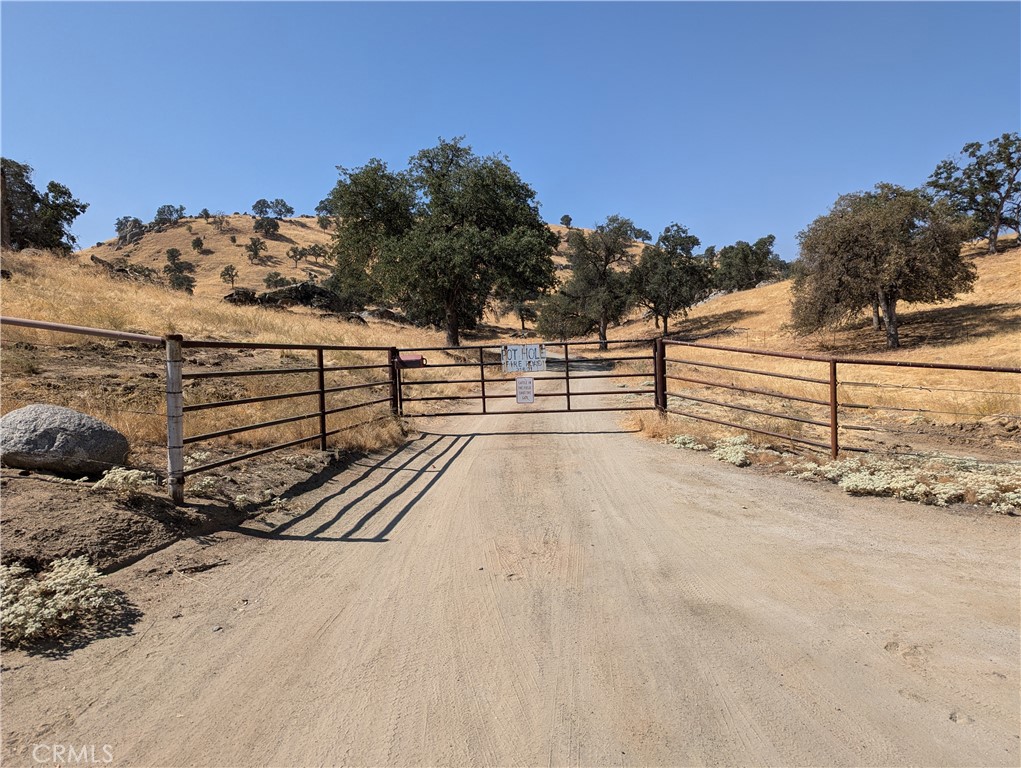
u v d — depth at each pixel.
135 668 3.04
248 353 14.78
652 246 58.34
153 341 4.98
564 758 2.41
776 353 8.49
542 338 66.62
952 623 3.56
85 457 4.99
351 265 40.25
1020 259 56.94
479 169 37.03
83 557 3.87
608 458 8.39
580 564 4.54
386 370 17.45
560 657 3.19
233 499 5.54
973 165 62.91
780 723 2.64
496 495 6.56
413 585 4.15
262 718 2.66
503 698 2.82
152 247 139.75
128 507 4.61
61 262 25.06
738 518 5.66
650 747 2.48
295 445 7.92
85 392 7.95
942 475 6.73
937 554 4.70
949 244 35.47
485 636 3.42
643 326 71.56
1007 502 5.79
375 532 5.31
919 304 49.97
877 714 2.70
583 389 19.28
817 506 6.03
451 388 18.20
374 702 2.79
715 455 8.27
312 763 2.37
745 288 88.56
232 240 140.00
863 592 4.00
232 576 4.23
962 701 2.80
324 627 3.52
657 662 3.14
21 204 42.34
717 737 2.54
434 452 9.17
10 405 6.64
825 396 15.21
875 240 36.31
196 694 2.83
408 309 50.81
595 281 57.75
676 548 4.86
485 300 41.94
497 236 35.25
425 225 36.00
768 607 3.79
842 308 38.44
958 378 21.05
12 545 3.78
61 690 2.81
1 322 4.56
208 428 7.51
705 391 16.91
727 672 3.04
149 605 3.70
